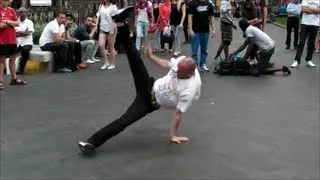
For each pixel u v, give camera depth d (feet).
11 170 18.08
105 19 42.06
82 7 66.23
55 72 40.68
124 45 20.89
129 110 20.53
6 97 30.58
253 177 17.33
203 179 17.10
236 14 135.33
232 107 27.94
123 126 20.20
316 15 42.91
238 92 32.27
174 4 53.78
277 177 17.37
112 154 19.79
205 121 24.86
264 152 20.10
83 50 46.19
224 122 24.71
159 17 57.93
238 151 20.18
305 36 43.21
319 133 22.90
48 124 24.38
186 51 58.34
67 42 40.86
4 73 39.14
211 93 31.81
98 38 47.62
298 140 21.79
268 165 18.57
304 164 18.72
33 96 30.96
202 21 40.57
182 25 52.70
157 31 58.54
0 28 32.86
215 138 21.95
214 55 54.44
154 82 20.97
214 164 18.62
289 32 59.93
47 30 40.96
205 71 41.27
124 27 20.66
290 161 19.04
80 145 19.80
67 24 43.11
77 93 32.01
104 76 38.88
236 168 18.22
